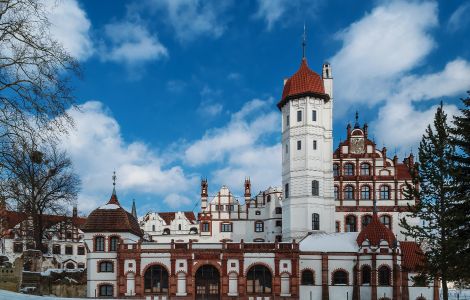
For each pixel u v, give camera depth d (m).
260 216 111.19
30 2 28.25
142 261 79.56
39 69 28.34
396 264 77.94
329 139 94.50
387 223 93.00
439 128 58.81
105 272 80.50
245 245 80.00
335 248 81.12
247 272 79.38
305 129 92.62
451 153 57.84
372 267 78.25
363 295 78.19
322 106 94.44
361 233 81.88
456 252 54.31
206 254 79.56
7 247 95.88
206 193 114.06
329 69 97.56
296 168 92.12
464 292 98.69
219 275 79.31
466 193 53.50
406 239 86.38
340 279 79.50
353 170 95.31
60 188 79.12
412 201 92.75
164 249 79.69
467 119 51.97
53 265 104.94
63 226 93.25
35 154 29.97
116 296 78.88
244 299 78.19
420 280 60.31
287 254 79.25
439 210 58.12
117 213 83.12
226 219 111.88
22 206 48.25
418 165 60.06
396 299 76.88
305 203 90.12
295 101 94.31
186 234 117.50
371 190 94.19
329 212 91.81
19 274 56.28
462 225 53.69
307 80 94.25
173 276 78.88
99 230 81.69
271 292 78.56
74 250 124.06
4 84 28.12
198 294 79.19
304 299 78.62
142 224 132.38
